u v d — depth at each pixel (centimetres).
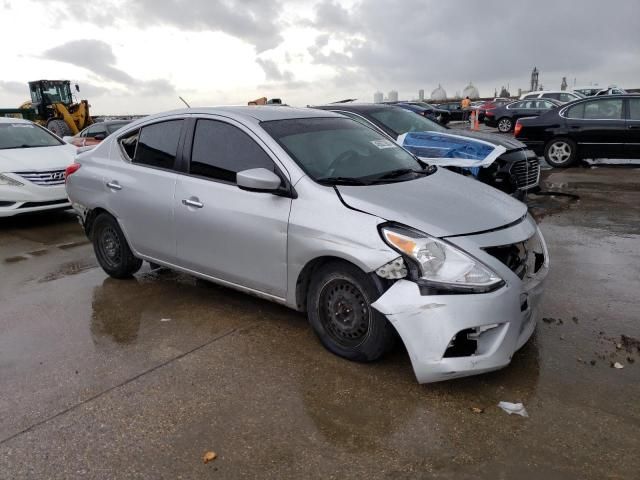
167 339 394
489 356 301
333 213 338
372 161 409
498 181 670
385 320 322
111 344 391
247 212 379
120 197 477
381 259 311
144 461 265
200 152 425
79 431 290
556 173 1098
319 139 406
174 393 323
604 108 1122
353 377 332
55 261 609
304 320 418
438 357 298
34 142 890
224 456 267
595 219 704
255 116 413
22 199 765
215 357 364
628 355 349
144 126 478
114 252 515
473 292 297
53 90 2298
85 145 1346
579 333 381
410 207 332
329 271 343
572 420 285
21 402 320
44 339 404
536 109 2189
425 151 690
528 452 262
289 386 325
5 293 509
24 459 269
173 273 543
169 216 436
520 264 334
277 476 252
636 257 544
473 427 282
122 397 321
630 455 258
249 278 391
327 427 286
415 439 274
